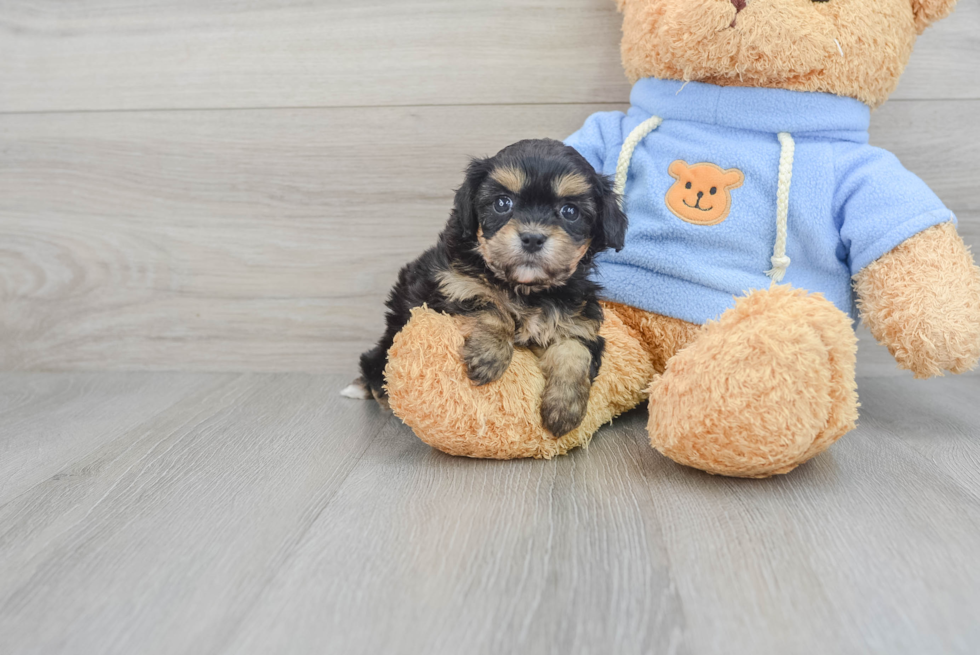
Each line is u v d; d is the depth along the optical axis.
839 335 1.53
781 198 1.91
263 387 2.46
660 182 2.00
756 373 1.50
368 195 2.50
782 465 1.58
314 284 2.58
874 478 1.62
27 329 2.67
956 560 1.25
